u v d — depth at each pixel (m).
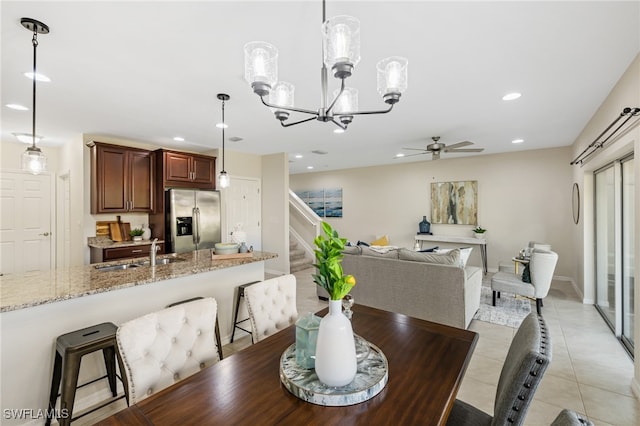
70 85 2.61
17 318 1.80
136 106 3.14
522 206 5.85
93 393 2.10
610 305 3.50
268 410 1.00
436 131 4.23
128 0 1.55
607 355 2.72
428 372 1.23
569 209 5.39
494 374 2.45
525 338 1.18
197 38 1.92
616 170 3.12
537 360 0.99
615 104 2.66
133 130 4.12
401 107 3.22
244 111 3.32
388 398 1.06
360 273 3.97
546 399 2.12
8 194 4.73
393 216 7.51
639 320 2.16
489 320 3.55
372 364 1.27
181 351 1.43
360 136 4.52
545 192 5.62
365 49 2.05
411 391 1.10
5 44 1.95
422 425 0.92
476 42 1.97
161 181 4.79
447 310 3.30
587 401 2.10
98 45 1.98
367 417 0.96
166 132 4.24
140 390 1.25
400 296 3.64
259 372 1.23
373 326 1.73
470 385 2.30
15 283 2.08
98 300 2.13
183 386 1.13
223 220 5.55
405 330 1.67
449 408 1.01
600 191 3.92
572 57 2.17
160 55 2.12
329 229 1.15
